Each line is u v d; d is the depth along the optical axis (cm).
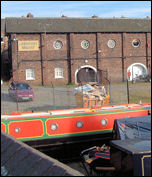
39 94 2122
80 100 1562
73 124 1164
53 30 3052
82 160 973
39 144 1130
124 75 3228
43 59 3028
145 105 1308
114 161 751
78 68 3119
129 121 1027
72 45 3089
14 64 2969
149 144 737
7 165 519
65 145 1155
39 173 464
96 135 1190
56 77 3088
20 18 3181
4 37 3450
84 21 3306
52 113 1175
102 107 1271
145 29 3303
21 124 1111
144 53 3306
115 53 3219
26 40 2997
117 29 3216
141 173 670
